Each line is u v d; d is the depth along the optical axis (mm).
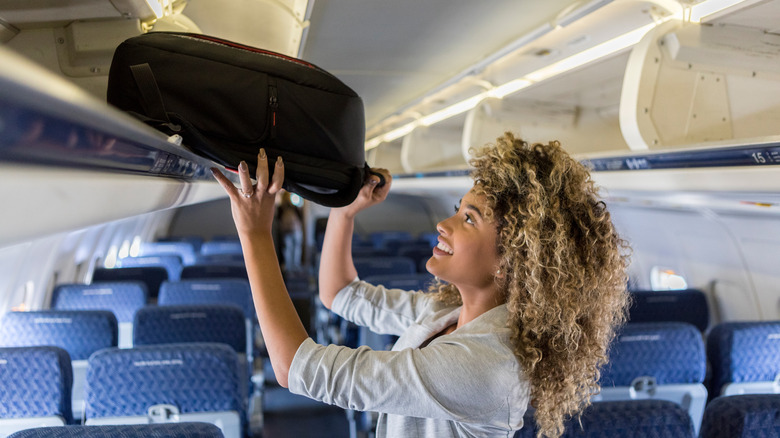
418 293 1580
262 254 1144
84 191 734
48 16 1313
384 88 5137
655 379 2510
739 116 2424
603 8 2514
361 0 2758
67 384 2129
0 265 3209
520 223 1136
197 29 1816
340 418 4535
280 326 1113
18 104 439
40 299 4199
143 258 5754
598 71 3408
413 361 1073
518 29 3209
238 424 2127
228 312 2967
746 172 2146
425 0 2748
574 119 4477
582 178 1191
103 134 667
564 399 1167
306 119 1161
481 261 1196
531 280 1106
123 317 3777
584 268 1137
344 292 1575
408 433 1207
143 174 970
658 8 2416
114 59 1124
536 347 1137
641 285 4836
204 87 1101
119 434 1351
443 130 6945
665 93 2369
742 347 2607
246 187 1075
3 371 2059
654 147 2383
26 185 552
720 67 2385
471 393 1069
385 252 6078
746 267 3582
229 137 1121
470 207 1200
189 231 10375
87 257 5578
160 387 2057
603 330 1212
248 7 2375
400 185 7836
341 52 3840
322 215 10875
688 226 3871
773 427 1509
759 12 2123
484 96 4523
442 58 3965
